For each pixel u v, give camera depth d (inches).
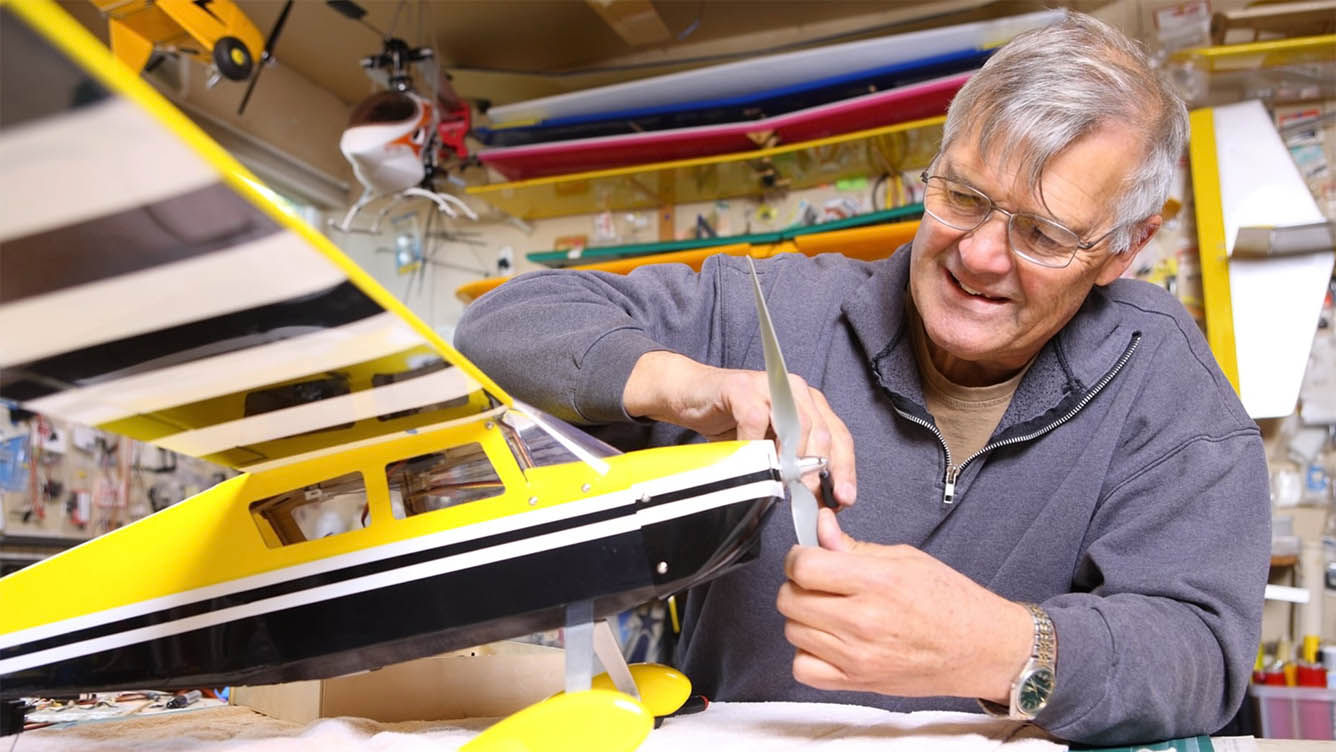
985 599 28.6
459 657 41.8
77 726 38.1
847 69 114.7
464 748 27.7
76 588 35.6
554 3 128.1
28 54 12.9
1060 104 33.4
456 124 127.5
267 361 25.7
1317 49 96.7
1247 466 36.9
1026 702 28.1
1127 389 39.9
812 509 31.3
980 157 34.7
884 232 104.7
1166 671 29.4
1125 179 34.7
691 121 120.6
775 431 32.0
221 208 17.7
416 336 25.2
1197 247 109.3
